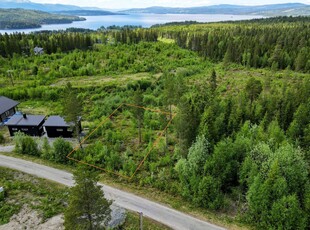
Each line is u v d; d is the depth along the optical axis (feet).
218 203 102.47
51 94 233.55
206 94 207.21
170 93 165.37
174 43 510.58
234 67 351.05
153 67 338.75
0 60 349.00
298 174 101.14
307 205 90.84
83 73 311.68
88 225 71.67
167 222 96.17
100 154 132.26
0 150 142.10
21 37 465.88
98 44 499.10
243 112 151.53
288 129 138.10
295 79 275.59
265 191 94.89
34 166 127.85
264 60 351.05
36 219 95.25
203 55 421.59
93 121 187.21
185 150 129.18
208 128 129.49
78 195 67.56
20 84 272.10
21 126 157.89
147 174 124.36
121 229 91.86
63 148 131.64
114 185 115.75
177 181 118.42
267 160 107.14
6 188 110.22
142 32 563.89
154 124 174.70
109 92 246.06
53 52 417.49
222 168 111.55
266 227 93.09
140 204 104.68
